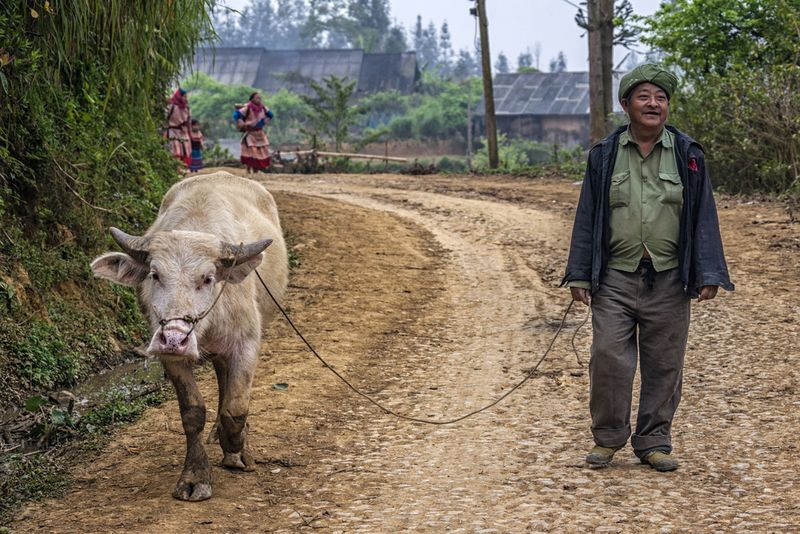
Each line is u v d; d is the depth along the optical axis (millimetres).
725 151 16734
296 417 6645
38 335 7902
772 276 10414
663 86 5137
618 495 5008
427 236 13945
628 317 5297
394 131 60219
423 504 5031
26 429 6629
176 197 6309
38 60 7977
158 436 6340
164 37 9781
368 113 66438
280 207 15422
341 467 5676
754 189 16594
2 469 5816
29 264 8367
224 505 5055
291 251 12430
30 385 7469
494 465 5641
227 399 5465
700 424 6191
